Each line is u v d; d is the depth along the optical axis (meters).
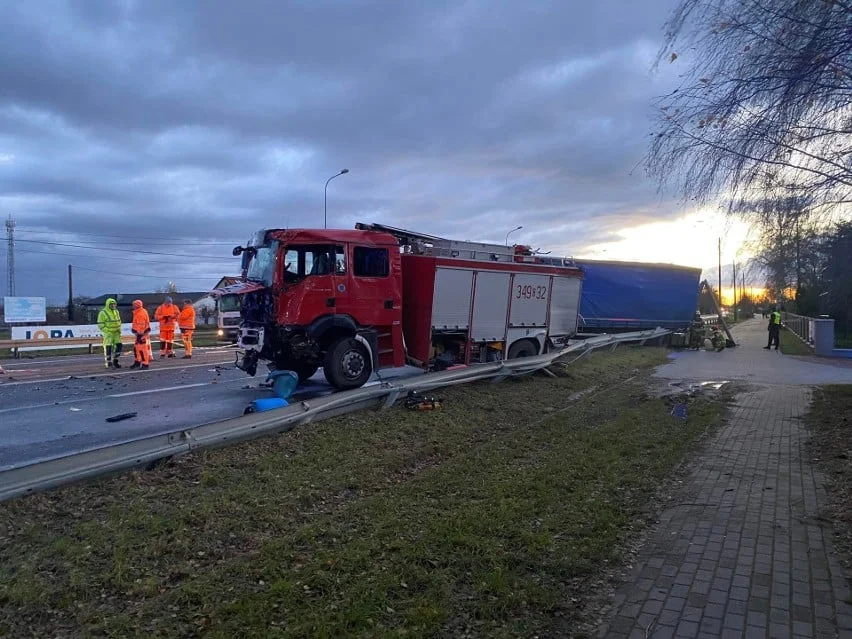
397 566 4.43
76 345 22.05
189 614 3.83
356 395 9.41
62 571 4.38
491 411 10.49
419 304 12.88
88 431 9.27
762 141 5.84
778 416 10.38
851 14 5.12
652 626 3.75
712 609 3.95
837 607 3.97
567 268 16.39
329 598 4.01
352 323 11.49
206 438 7.18
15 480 5.54
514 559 4.58
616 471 6.94
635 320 25.41
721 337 26.08
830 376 16.12
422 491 6.17
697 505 5.95
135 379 14.67
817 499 6.08
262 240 11.45
